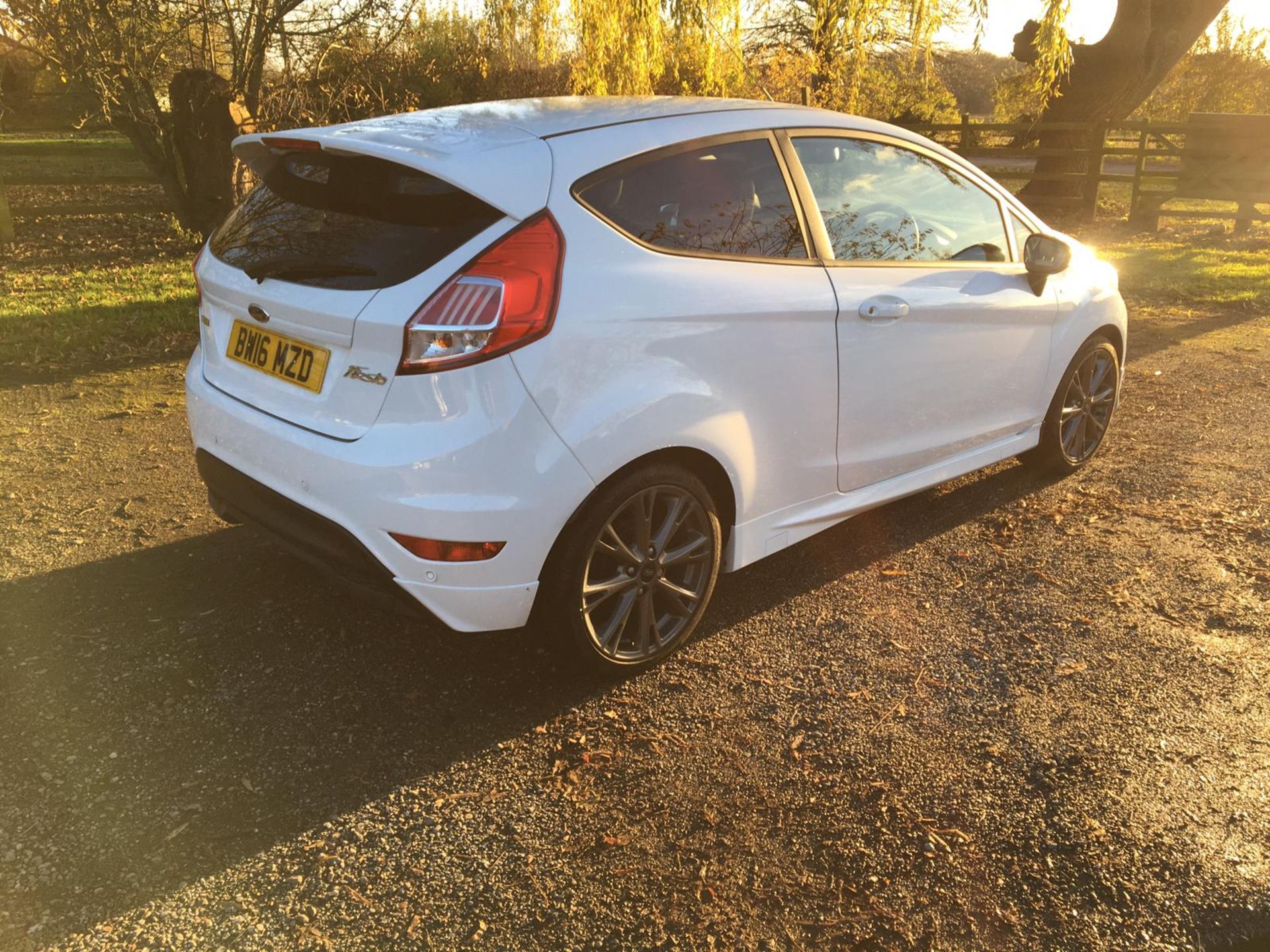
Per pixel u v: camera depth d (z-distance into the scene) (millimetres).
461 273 2410
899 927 2076
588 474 2584
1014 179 15328
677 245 2822
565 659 2877
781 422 3107
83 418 5203
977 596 3482
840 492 3445
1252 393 5898
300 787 2473
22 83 10812
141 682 2893
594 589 2771
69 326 6973
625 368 2635
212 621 3238
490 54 10023
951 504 4309
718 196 2953
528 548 2545
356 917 2088
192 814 2367
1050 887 2176
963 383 3775
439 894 2150
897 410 3521
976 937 2053
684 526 3000
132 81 9281
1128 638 3193
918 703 2852
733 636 3227
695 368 2805
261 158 3059
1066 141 14852
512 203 2479
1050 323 4137
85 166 14156
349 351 2518
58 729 2668
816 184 3252
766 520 3199
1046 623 3291
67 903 2096
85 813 2357
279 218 2859
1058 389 4328
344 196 2713
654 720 2777
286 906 2113
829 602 3447
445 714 2785
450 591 2527
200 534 3871
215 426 2957
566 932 2061
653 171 2814
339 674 2963
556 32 9188
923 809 2418
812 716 2793
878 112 16438
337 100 9875
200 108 9961
